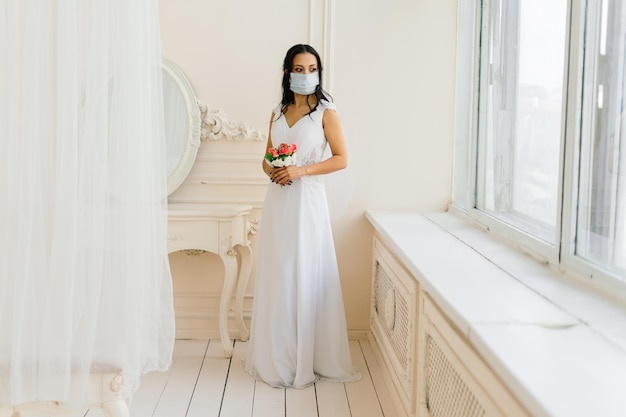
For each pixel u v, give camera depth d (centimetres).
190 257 451
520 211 324
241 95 438
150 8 269
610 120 232
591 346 184
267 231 374
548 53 286
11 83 226
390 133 439
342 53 434
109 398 243
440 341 251
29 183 228
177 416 329
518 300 227
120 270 253
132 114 254
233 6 432
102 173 242
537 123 299
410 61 434
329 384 373
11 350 231
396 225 383
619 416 142
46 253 235
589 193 249
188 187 443
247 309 455
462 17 429
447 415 246
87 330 238
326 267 377
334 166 367
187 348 432
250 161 441
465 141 427
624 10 221
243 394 358
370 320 443
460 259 291
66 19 231
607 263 236
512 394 175
